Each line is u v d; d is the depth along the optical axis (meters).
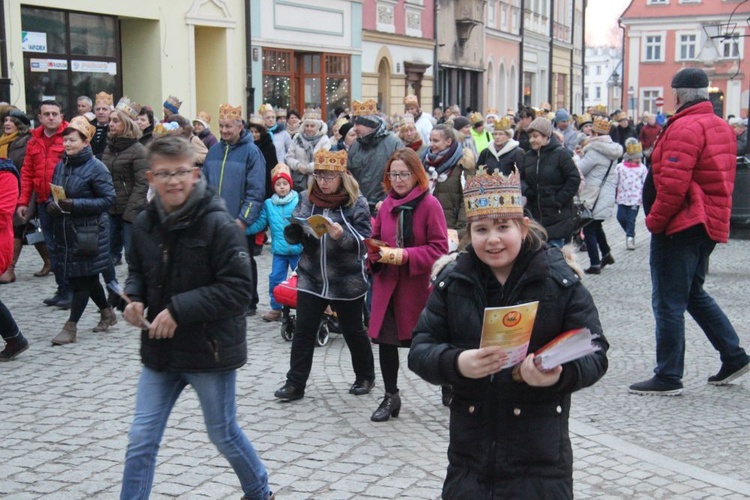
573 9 51.38
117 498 4.73
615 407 6.38
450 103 32.06
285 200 8.83
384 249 5.79
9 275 10.80
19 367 7.27
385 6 25.95
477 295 3.19
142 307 3.97
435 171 8.14
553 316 3.14
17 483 4.89
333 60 23.30
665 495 4.75
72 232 7.88
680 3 60.12
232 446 4.19
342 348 8.16
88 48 16.52
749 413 6.25
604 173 12.01
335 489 4.83
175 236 3.96
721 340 6.81
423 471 5.10
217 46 19.44
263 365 7.45
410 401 6.54
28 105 15.29
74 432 5.73
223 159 8.62
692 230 6.44
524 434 3.14
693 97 6.43
